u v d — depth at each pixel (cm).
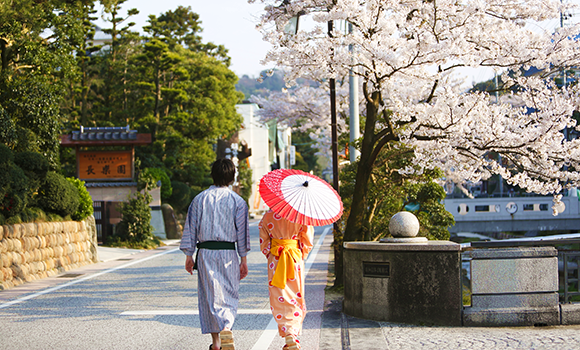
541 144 714
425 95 1206
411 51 770
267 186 456
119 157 2141
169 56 2761
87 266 1356
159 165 2795
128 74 3073
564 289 589
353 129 1312
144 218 1908
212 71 3419
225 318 431
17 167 1098
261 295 846
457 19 784
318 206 443
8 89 1334
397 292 596
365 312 622
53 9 1296
